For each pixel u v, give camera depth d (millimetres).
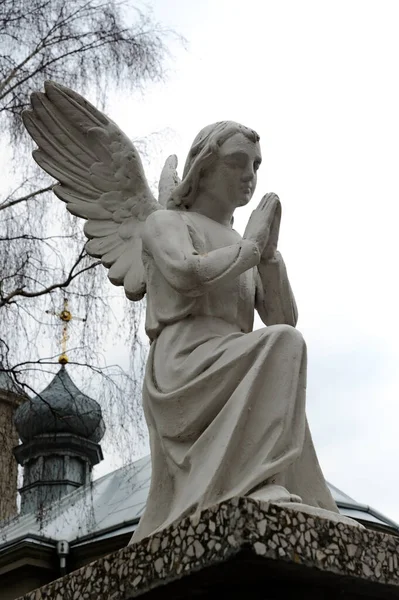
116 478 16031
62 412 10930
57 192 4988
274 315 4379
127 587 3455
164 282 4168
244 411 3670
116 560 3539
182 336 4047
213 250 4199
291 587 3381
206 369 3869
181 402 3838
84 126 4988
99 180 4949
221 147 4289
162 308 4164
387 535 3496
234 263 3938
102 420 10086
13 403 10047
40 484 12266
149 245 4148
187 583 3359
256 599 3355
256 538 3180
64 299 10094
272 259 4281
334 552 3326
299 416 3750
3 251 9984
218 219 4367
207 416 3812
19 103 10305
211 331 4055
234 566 3240
